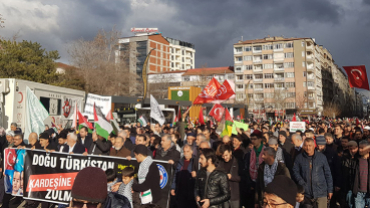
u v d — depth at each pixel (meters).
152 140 7.59
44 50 35.47
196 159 6.03
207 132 8.62
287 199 2.34
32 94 9.84
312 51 82.75
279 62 84.75
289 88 83.50
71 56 35.81
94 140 7.61
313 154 5.46
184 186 6.09
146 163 4.95
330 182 5.42
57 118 14.76
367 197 5.91
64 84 32.41
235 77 88.06
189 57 136.38
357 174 5.99
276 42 85.31
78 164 5.95
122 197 2.40
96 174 1.82
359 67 9.88
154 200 4.94
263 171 5.25
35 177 5.95
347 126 10.86
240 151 6.93
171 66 127.31
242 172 6.23
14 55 28.94
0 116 11.88
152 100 10.91
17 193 6.12
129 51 41.41
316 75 85.62
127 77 40.09
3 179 6.48
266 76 85.69
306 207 4.26
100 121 7.23
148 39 107.25
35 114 9.81
